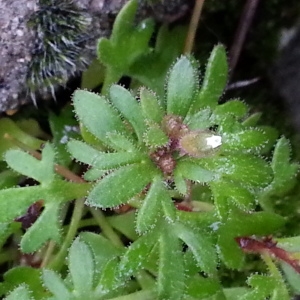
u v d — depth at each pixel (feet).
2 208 0.34
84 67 0.39
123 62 0.38
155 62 0.39
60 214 0.38
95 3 0.38
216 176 0.33
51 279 0.34
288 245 0.37
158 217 0.33
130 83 0.41
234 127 0.34
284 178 0.38
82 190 0.35
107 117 0.34
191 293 0.34
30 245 0.35
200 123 0.33
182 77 0.34
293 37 0.43
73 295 0.34
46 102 0.40
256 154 0.37
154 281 0.37
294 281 0.37
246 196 0.33
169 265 0.34
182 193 0.33
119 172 0.32
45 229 0.35
